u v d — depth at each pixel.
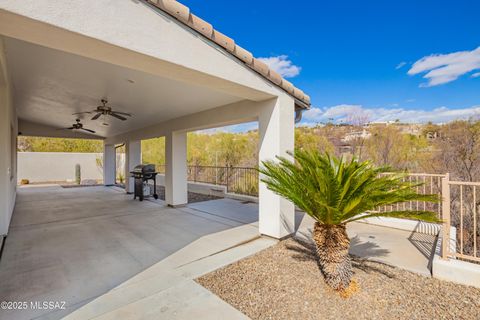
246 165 12.16
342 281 2.64
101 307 2.46
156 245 4.27
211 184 10.40
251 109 4.89
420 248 3.80
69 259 3.69
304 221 5.71
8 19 1.92
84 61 3.96
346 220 2.88
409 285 2.76
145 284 2.91
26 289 2.83
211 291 2.72
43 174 15.55
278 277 3.01
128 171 10.59
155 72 3.14
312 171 2.77
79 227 5.44
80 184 14.52
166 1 2.64
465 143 8.23
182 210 7.12
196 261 3.57
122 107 6.60
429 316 2.24
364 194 2.47
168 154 7.68
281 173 3.09
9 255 3.85
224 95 4.82
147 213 6.77
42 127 11.31
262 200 4.69
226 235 4.78
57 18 2.04
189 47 2.99
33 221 5.99
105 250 4.05
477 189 5.96
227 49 3.39
